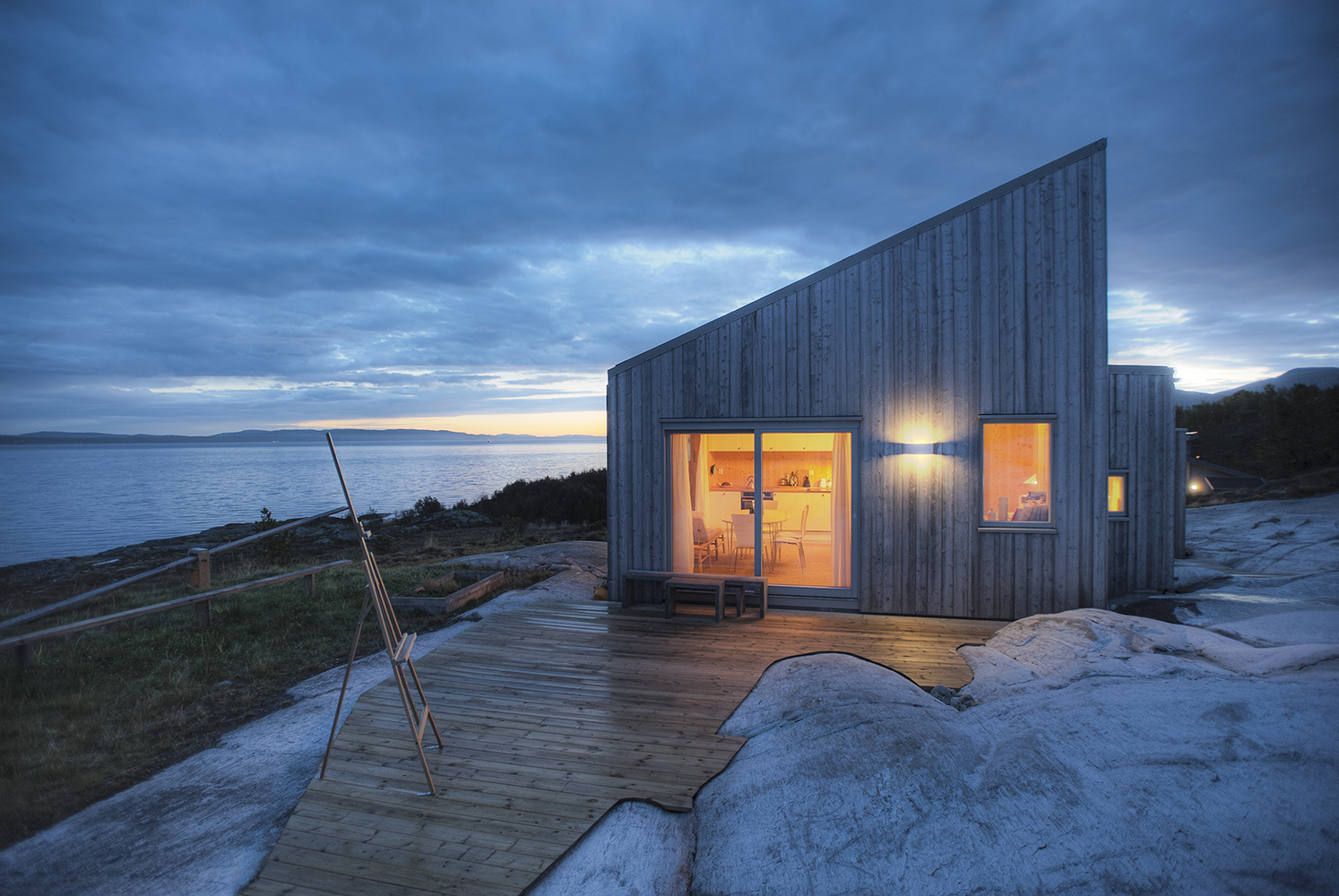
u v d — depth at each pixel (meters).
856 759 3.55
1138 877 2.50
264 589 8.77
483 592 8.72
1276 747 3.08
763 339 7.39
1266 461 29.02
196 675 5.74
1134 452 8.29
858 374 7.14
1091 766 3.21
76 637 6.71
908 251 6.98
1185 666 4.47
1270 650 4.51
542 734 4.37
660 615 7.32
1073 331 6.61
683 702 4.86
